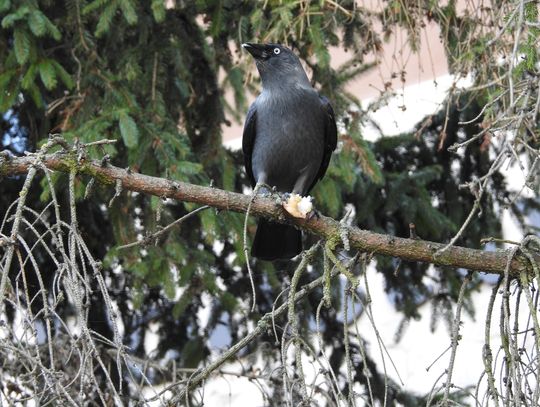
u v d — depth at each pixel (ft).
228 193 25.50
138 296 33.37
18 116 36.99
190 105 37.01
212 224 32.86
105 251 37.76
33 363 19.15
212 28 35.32
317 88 37.40
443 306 40.50
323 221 25.63
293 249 33.86
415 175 38.99
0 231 21.07
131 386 36.91
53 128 35.22
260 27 33.88
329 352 39.27
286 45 35.37
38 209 36.52
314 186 36.70
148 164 32.73
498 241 23.52
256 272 38.42
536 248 22.94
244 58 37.11
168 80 36.27
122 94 33.60
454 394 37.11
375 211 39.40
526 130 28.09
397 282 40.70
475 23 31.42
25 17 32.32
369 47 34.30
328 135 35.78
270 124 35.58
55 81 32.45
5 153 23.72
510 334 20.35
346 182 36.37
